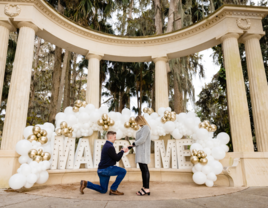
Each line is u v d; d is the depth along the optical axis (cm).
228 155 526
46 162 409
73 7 1140
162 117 576
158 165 565
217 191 386
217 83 1279
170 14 1152
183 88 1124
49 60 1841
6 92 1241
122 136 589
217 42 695
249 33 629
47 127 498
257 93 591
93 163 554
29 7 579
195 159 457
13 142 487
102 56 781
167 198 319
